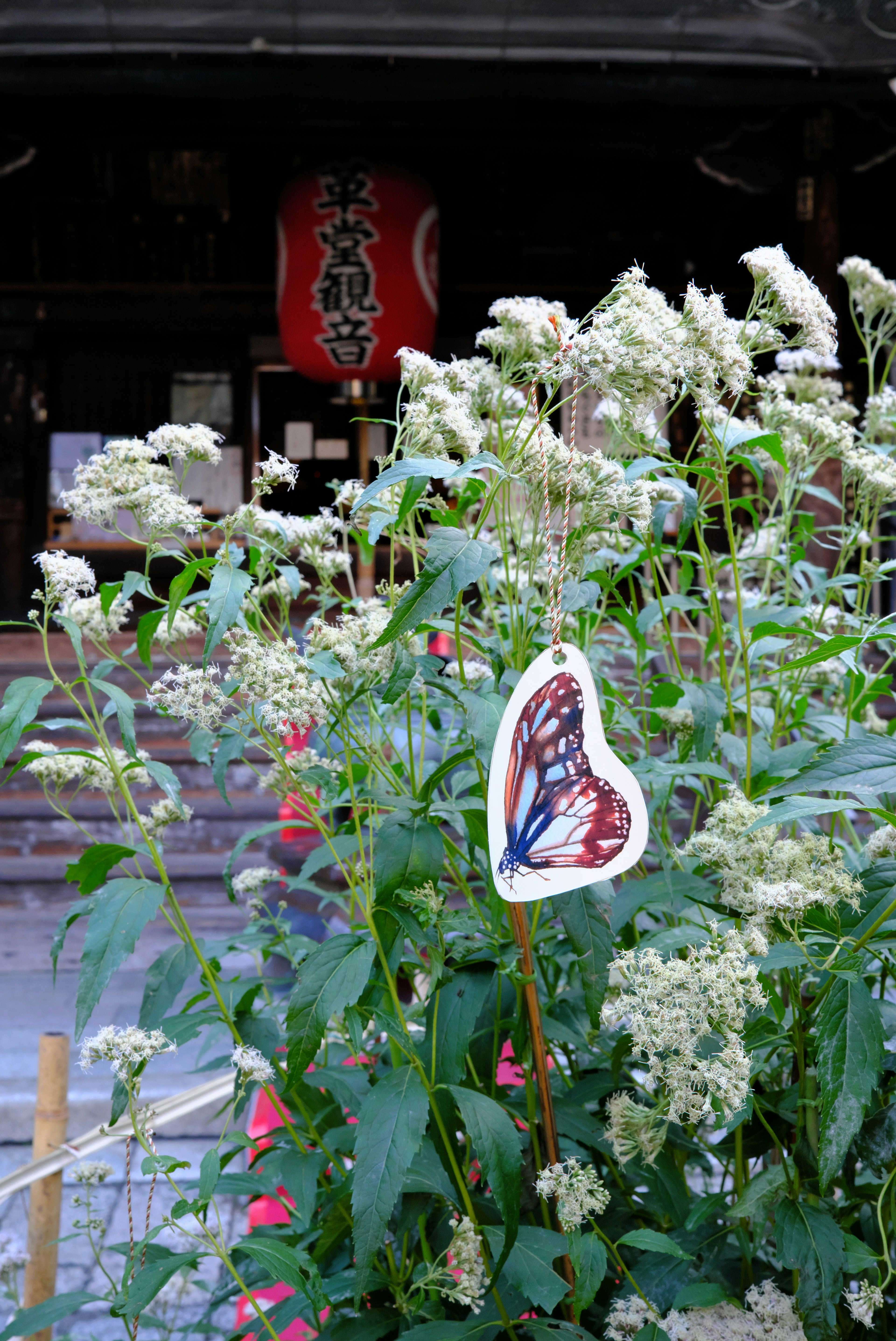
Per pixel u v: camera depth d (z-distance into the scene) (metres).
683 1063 0.87
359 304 5.77
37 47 4.50
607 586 1.20
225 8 4.34
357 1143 0.91
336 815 2.41
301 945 1.37
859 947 0.91
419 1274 1.08
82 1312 2.61
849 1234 0.97
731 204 7.41
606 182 7.71
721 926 1.07
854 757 0.86
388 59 4.67
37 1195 2.13
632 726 1.36
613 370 0.89
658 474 1.31
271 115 5.59
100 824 5.78
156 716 6.10
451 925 1.03
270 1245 0.97
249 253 7.67
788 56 4.57
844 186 7.73
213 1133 3.53
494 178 7.58
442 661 1.12
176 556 1.16
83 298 7.57
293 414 8.14
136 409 7.98
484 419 1.54
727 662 1.61
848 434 1.44
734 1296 1.08
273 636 1.26
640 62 4.66
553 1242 0.98
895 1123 0.97
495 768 0.94
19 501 7.81
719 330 0.95
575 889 0.95
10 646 7.08
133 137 6.05
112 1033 0.99
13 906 5.48
